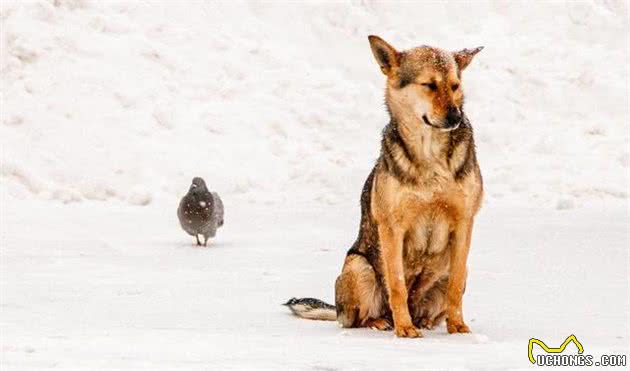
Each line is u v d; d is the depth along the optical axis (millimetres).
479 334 8078
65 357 6332
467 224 8484
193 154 21156
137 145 21109
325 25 26391
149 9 25062
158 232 15625
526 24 27703
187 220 14227
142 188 19391
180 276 11797
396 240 8414
